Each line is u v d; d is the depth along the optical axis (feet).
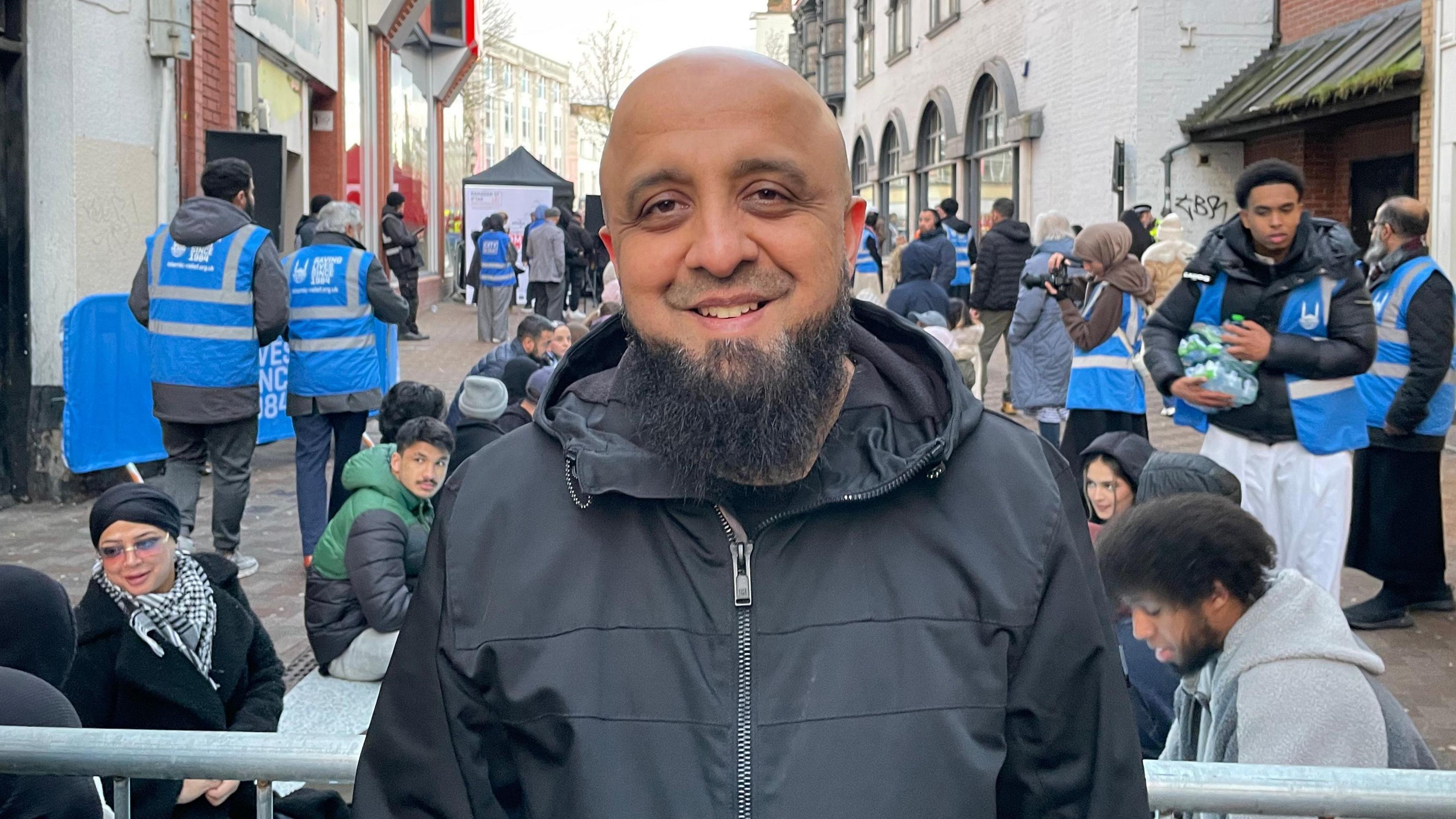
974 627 4.59
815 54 144.87
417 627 4.91
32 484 27.84
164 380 21.61
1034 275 29.40
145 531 11.03
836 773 4.39
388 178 75.77
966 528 4.73
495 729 4.81
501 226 65.77
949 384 4.94
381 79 73.72
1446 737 15.44
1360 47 45.24
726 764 4.44
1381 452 19.52
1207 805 6.70
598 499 4.82
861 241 5.28
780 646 4.58
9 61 27.04
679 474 4.66
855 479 4.75
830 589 4.65
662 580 4.70
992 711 4.50
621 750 4.50
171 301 21.45
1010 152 74.23
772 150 4.66
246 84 39.83
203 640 11.39
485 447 5.18
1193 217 55.42
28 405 27.68
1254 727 7.97
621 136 4.82
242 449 22.22
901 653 4.54
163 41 30.83
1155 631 8.59
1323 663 8.00
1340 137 48.57
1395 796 6.61
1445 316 18.65
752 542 4.71
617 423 5.08
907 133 101.35
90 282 28.73
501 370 24.70
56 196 27.84
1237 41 55.36
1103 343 22.41
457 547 4.85
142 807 10.19
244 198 22.54
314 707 15.35
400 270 63.41
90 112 28.58
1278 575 8.43
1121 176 56.85
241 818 11.24
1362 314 16.11
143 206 30.81
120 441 28.02
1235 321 16.40
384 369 32.12
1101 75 60.18
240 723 11.64
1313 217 16.52
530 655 4.64
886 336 5.44
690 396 4.64
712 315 4.75
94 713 11.03
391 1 69.56
